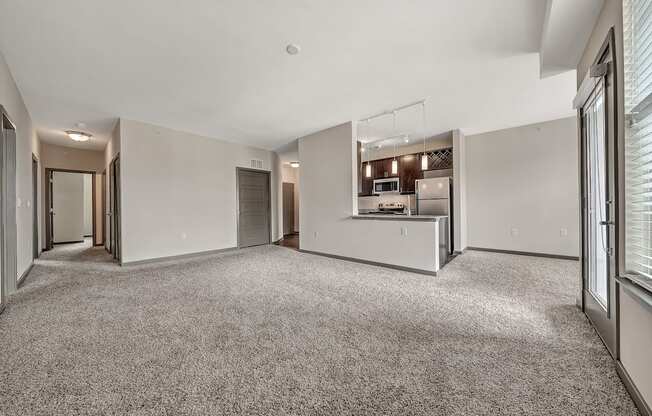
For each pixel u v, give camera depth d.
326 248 5.09
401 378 1.46
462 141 5.29
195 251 5.21
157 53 2.48
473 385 1.40
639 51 1.30
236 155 6.09
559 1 1.68
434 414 1.21
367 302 2.63
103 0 1.82
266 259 4.86
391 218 4.09
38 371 1.53
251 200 6.46
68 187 7.22
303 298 2.76
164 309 2.46
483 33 2.24
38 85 3.09
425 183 5.50
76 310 2.43
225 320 2.22
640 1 1.27
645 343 1.20
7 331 2.02
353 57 2.58
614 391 1.34
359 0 1.87
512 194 5.06
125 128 4.29
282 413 1.22
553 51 2.17
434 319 2.22
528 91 3.40
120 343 1.84
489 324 2.12
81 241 7.41
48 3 1.84
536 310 2.39
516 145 5.01
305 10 1.95
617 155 1.47
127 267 4.21
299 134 5.40
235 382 1.44
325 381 1.44
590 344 1.79
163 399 1.31
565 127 4.55
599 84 1.80
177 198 4.96
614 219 1.49
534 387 1.37
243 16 2.01
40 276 3.67
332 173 4.95
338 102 3.71
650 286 1.16
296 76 2.95
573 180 4.50
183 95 3.42
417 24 2.12
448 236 4.71
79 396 1.33
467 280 3.39
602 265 2.13
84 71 2.79
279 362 1.62
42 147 5.79
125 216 4.29
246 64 2.69
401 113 4.20
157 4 1.87
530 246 4.89
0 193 2.45
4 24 2.04
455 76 2.98
